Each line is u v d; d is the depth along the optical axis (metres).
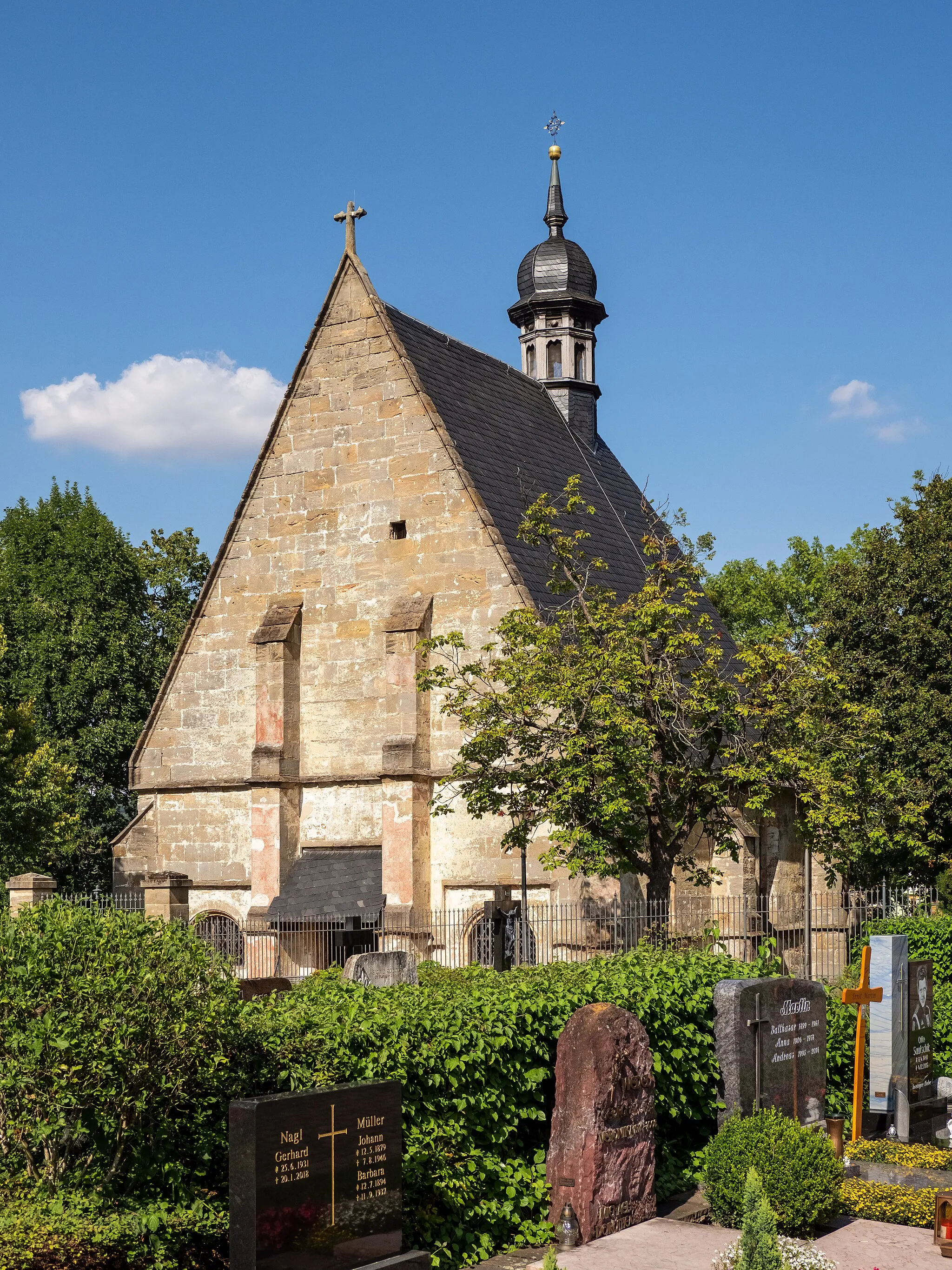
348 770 38.44
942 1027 25.11
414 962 22.88
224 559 41.12
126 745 61.00
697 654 35.50
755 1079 19.11
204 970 14.04
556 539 32.53
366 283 39.53
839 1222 17.34
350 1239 13.05
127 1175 14.11
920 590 45.53
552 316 49.88
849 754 31.78
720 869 37.94
